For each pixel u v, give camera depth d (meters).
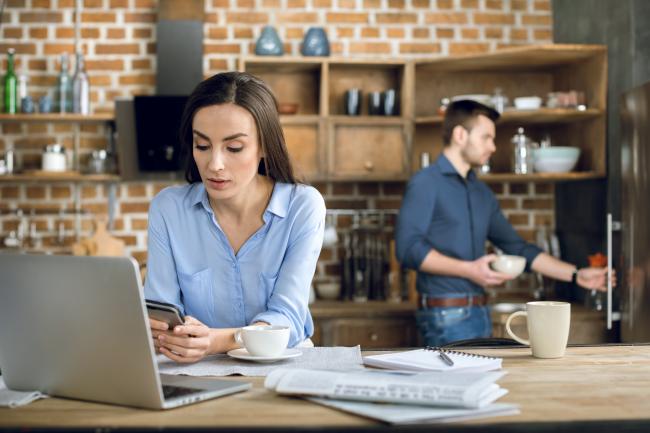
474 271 3.45
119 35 4.59
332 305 4.24
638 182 3.53
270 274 2.01
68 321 1.31
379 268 4.48
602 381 1.44
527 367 1.58
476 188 3.68
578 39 4.42
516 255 3.78
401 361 1.54
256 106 1.85
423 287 3.62
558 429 1.14
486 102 4.27
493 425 1.13
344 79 4.63
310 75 4.62
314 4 4.65
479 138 3.60
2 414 1.24
